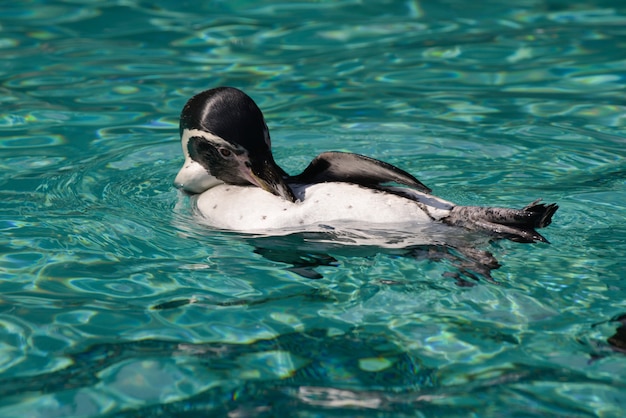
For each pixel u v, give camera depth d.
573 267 6.50
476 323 5.76
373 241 6.83
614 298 6.04
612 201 7.87
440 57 12.69
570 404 4.85
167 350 5.54
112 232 7.46
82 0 15.31
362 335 5.67
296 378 5.20
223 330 5.79
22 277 6.61
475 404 4.88
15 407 4.96
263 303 6.15
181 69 12.35
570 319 5.77
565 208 7.71
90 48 13.19
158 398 5.03
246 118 7.53
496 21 14.20
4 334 5.75
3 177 8.79
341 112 10.72
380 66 12.41
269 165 7.51
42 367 5.37
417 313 5.91
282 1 15.26
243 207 7.32
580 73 11.92
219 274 6.62
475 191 8.22
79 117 10.61
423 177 8.63
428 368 5.26
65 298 6.27
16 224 7.63
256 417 4.82
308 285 6.39
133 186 8.59
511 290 6.16
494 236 6.71
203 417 4.84
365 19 14.43
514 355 5.37
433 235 6.80
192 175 7.87
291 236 7.01
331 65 12.48
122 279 6.58
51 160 9.29
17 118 10.55
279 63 12.59
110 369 5.33
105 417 4.87
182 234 7.39
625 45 12.84
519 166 8.89
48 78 11.98
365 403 4.93
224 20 14.42
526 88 11.45
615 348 5.40
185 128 7.79
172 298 6.26
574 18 14.20
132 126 10.36
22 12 14.74
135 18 14.54
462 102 10.98
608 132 9.87
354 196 7.03
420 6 14.99
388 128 10.13
